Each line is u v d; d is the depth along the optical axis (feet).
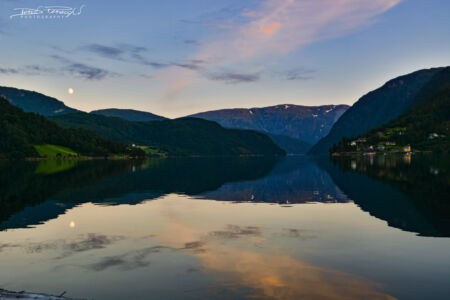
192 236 72.13
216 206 111.65
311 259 56.80
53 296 40.63
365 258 57.06
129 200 125.39
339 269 52.11
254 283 47.03
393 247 63.00
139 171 313.12
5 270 52.39
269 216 93.97
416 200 118.21
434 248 62.13
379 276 49.26
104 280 48.47
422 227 78.48
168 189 161.38
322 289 44.96
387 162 445.37
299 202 119.14
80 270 52.26
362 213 96.48
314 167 374.02
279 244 65.67
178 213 99.25
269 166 426.51
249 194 142.00
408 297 42.42
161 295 43.52
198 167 403.95
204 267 53.31
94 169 349.20
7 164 503.61
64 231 76.84
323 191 149.89
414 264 53.98
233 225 82.99
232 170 332.19
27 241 68.33
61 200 125.29
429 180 183.32
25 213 98.73
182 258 57.62
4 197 132.46
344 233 73.87
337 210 102.12
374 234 72.64
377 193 138.10
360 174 243.60
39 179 217.97
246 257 58.03
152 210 104.47
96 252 61.11
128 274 50.60
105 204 115.85
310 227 80.07
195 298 42.52
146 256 58.85
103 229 78.79
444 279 47.93
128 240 69.15
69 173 280.10
